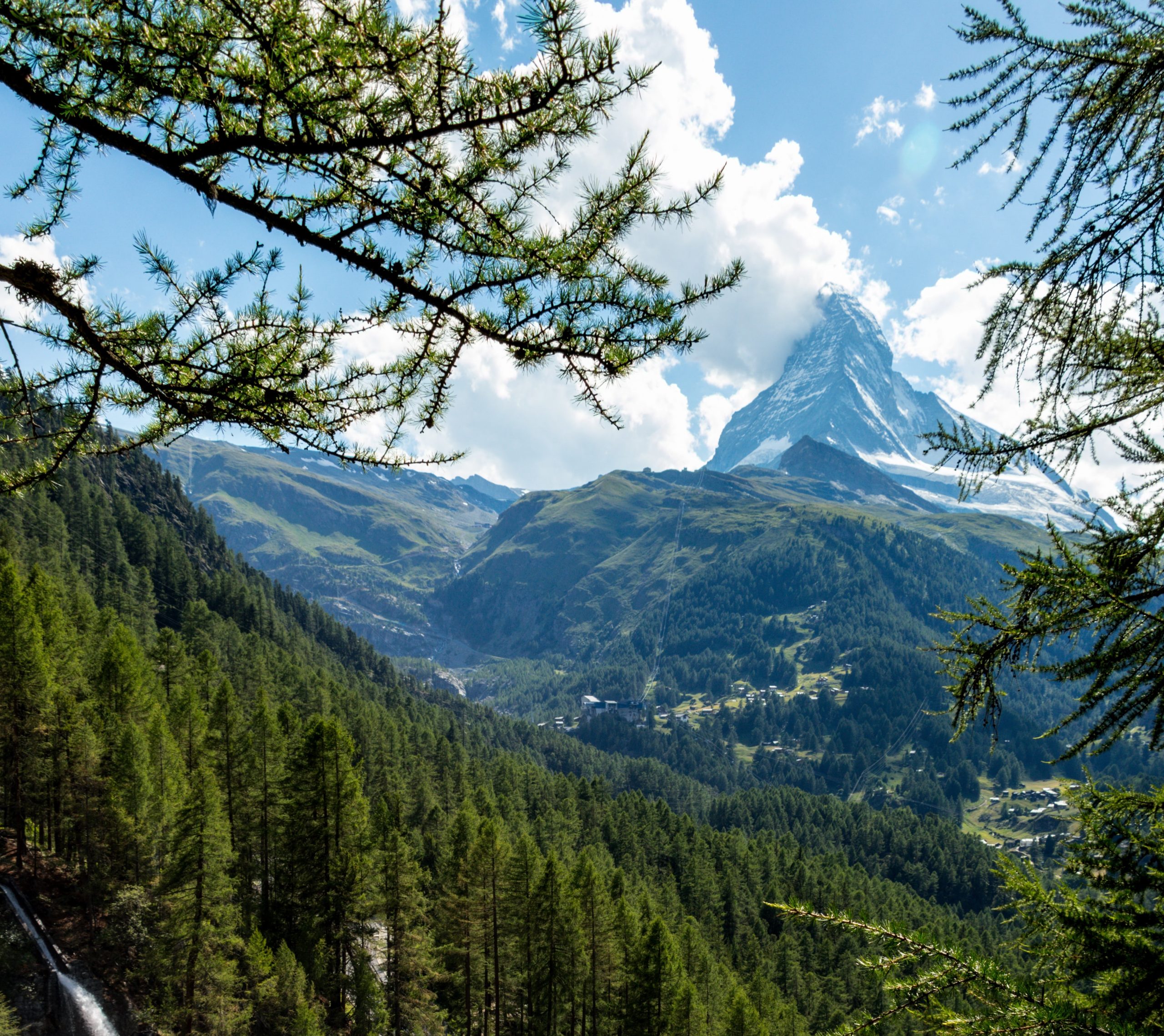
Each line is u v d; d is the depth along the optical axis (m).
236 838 40.88
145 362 4.20
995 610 5.41
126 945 34.50
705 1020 40.31
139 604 102.56
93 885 37.66
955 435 6.06
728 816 157.38
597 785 104.69
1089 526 5.39
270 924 40.38
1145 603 4.62
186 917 30.91
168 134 3.51
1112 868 6.35
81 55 3.19
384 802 59.69
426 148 3.68
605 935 38.09
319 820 36.94
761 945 72.81
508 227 3.86
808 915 5.84
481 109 3.49
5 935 32.72
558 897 35.62
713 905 75.00
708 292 4.15
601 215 4.02
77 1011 30.89
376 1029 34.03
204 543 182.50
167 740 41.47
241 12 3.13
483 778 94.81
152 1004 31.58
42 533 100.19
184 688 52.56
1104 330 5.29
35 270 3.76
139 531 132.88
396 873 36.12
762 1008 50.16
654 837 94.06
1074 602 4.85
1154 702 4.52
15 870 37.47
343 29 3.20
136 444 4.62
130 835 36.50
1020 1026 4.57
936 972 5.26
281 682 93.06
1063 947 6.10
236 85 3.36
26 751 37.09
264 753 42.22
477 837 38.75
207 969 31.44
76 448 4.43
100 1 3.21
